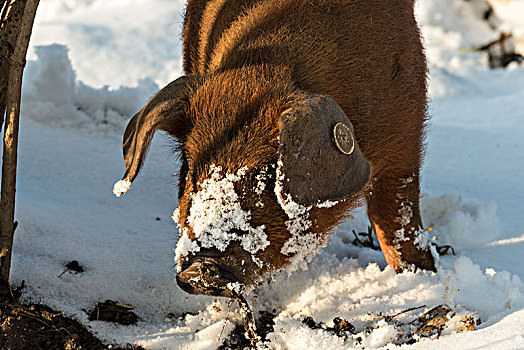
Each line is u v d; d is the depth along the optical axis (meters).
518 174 9.85
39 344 4.91
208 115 4.85
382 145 5.66
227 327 5.20
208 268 4.38
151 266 6.29
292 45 5.33
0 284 5.17
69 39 14.80
